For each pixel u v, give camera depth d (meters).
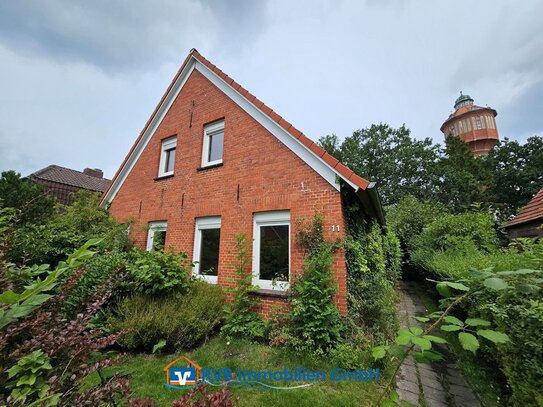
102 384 1.64
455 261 5.99
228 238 6.32
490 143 38.09
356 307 4.77
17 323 1.59
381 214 6.67
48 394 1.37
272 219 5.84
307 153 5.52
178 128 8.59
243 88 6.91
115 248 7.64
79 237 7.40
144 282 4.82
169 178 8.28
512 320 2.48
